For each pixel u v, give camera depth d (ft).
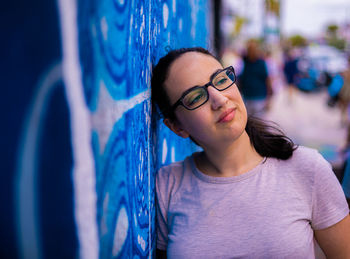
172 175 4.16
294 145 3.92
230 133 3.57
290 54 39.58
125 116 2.45
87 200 1.74
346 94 24.25
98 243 1.90
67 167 1.56
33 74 1.36
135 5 2.77
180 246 3.67
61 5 1.47
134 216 2.89
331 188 3.62
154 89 3.94
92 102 1.76
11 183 1.33
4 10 1.28
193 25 8.48
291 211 3.53
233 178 3.73
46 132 1.43
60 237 1.55
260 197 3.59
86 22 1.67
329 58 47.06
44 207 1.45
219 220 3.62
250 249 3.45
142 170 3.30
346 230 3.66
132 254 2.81
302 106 34.45
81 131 1.65
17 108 1.33
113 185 2.17
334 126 24.39
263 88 22.52
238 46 53.88
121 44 2.26
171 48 5.25
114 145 2.16
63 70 1.50
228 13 36.65
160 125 4.68
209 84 3.56
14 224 1.36
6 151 1.32
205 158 4.09
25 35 1.33
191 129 3.75
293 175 3.67
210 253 3.53
